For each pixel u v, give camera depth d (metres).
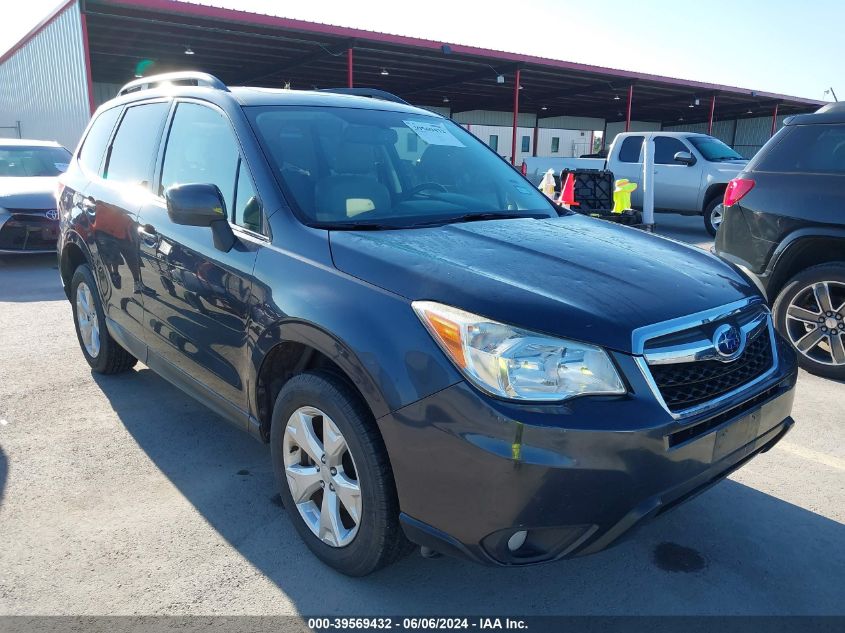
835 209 4.59
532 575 2.64
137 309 3.71
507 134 41.41
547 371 2.03
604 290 2.29
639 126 47.31
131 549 2.74
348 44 19.06
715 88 27.86
